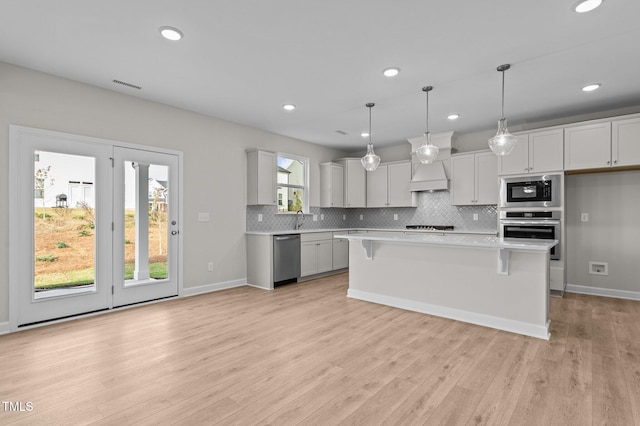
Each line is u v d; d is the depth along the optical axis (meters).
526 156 4.45
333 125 5.13
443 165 5.60
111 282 3.71
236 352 2.60
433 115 4.59
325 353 2.57
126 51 2.80
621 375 2.19
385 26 2.43
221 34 2.54
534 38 2.59
